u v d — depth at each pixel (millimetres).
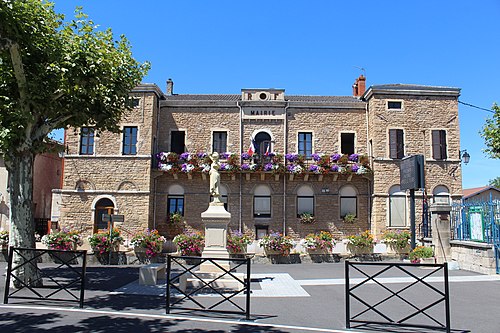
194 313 8555
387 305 9695
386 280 13336
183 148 25625
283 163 24594
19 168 11484
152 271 12305
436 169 24250
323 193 24906
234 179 24859
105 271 15688
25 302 9398
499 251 14352
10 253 9344
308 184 25062
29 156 11672
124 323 7602
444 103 24766
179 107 25812
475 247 15195
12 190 11422
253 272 15664
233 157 24344
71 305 9148
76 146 24312
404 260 19188
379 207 23766
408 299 10375
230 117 25688
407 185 18359
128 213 23750
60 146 13227
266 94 25781
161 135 25594
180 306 9281
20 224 11258
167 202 24938
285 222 24641
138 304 9383
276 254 19094
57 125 12812
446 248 16750
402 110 24609
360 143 25516
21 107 11227
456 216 16734
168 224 24516
